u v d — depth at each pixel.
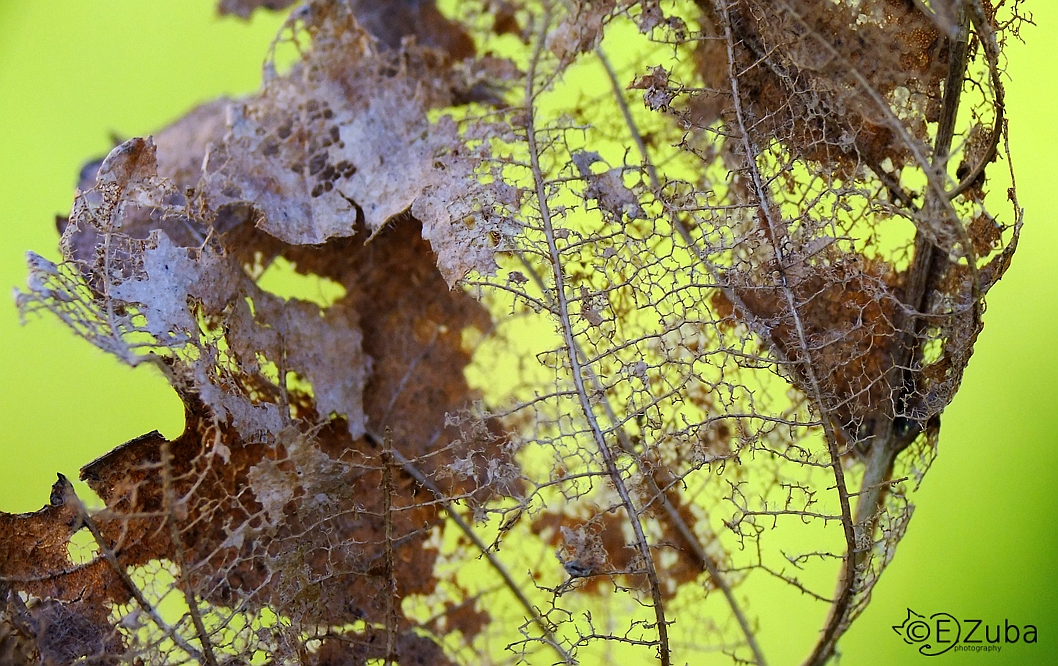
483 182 0.19
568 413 0.19
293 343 0.19
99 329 0.18
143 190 0.19
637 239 0.19
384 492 0.19
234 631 0.18
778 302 0.19
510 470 0.19
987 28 0.18
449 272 0.19
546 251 0.19
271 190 0.19
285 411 0.19
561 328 0.19
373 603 0.19
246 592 0.18
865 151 0.18
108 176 0.19
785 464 0.19
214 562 0.18
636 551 0.19
